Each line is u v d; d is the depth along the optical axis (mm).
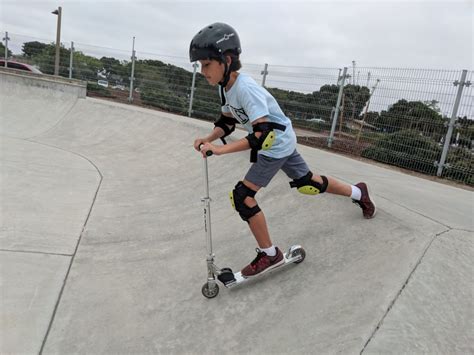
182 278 2877
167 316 2443
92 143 8586
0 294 2527
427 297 1972
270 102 2285
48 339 2209
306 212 3334
